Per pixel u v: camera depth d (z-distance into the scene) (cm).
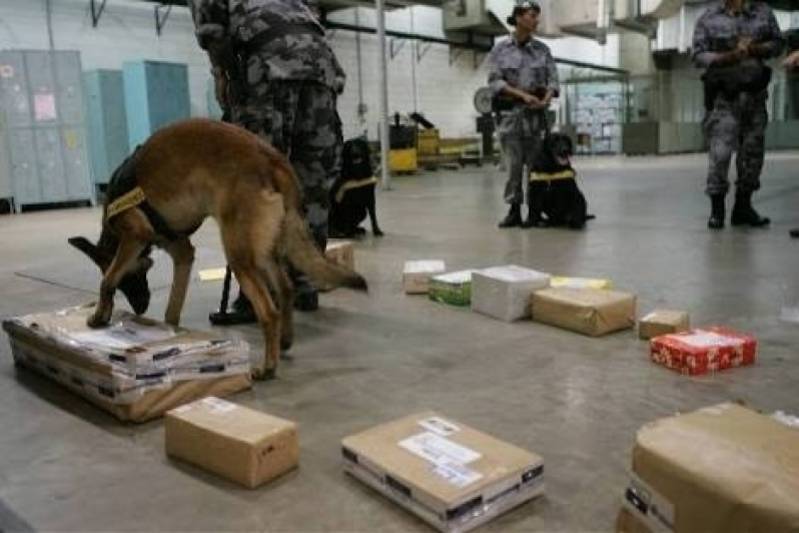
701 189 805
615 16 1353
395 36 1437
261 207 212
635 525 122
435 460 145
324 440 176
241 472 153
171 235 233
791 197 672
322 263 229
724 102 474
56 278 404
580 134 1892
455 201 785
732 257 387
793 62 452
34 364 232
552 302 270
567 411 188
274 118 274
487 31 1620
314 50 281
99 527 138
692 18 1541
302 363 236
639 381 209
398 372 224
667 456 115
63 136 864
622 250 426
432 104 1573
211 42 270
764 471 107
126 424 189
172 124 227
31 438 182
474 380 215
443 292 315
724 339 225
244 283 216
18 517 143
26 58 828
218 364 204
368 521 137
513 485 140
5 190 832
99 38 1007
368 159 521
